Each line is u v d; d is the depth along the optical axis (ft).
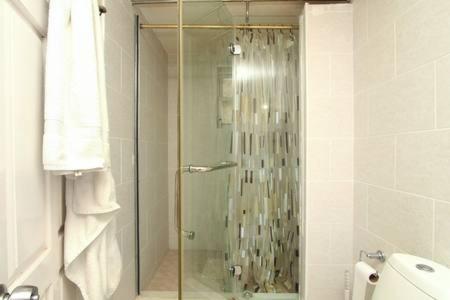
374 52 3.84
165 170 8.04
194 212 4.48
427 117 2.73
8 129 1.78
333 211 4.66
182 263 4.04
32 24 2.10
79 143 2.18
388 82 3.47
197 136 4.48
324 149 4.66
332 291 4.68
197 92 4.47
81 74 2.23
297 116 5.66
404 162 3.13
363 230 4.21
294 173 5.70
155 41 7.02
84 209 2.54
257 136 5.76
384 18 3.56
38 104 2.19
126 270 4.93
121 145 4.70
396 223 3.30
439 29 2.56
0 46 1.70
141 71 5.83
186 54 4.15
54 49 2.08
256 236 5.79
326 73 4.64
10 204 1.79
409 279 2.27
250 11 5.29
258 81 5.74
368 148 4.04
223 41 5.15
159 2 5.12
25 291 1.52
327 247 4.67
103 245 2.77
